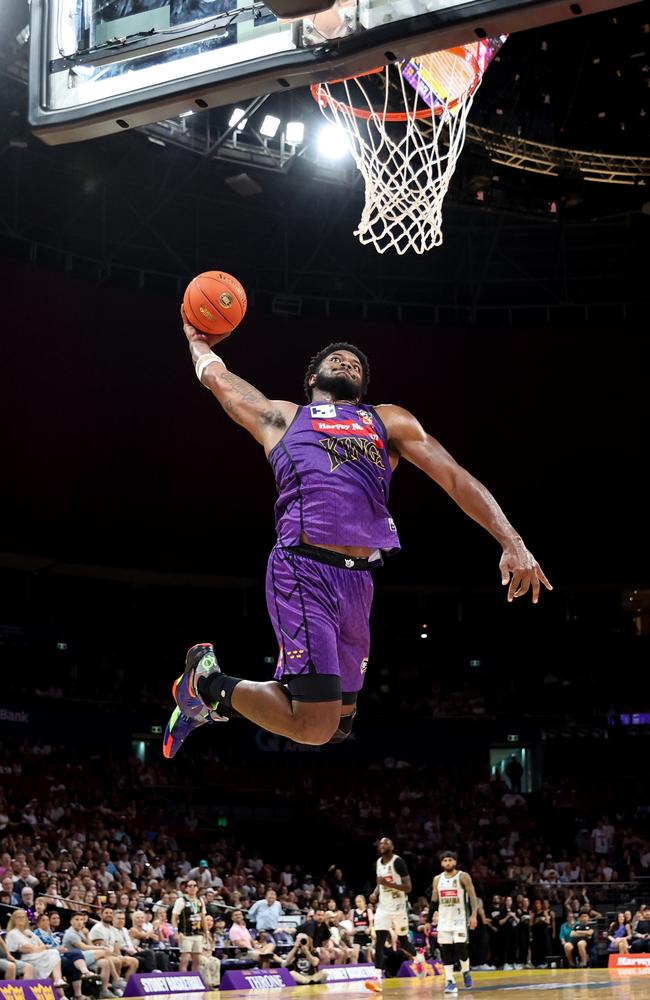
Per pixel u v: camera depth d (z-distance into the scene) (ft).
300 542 11.94
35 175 87.51
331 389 12.92
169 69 20.01
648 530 104.22
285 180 91.97
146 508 96.02
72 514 92.73
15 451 87.97
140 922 52.54
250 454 98.53
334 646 11.78
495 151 82.84
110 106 20.31
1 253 88.89
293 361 100.01
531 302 106.63
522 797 107.14
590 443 103.04
